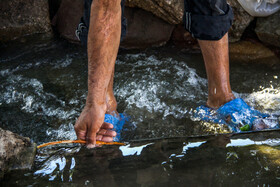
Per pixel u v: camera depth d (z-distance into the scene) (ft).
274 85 8.18
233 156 4.58
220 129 6.82
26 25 10.06
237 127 6.75
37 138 6.75
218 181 4.09
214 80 7.02
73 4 10.36
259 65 9.08
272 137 5.08
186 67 9.14
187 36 10.14
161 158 4.59
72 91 8.19
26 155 4.50
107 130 5.39
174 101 7.80
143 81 8.48
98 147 4.96
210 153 4.68
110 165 4.45
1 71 9.03
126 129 6.91
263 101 7.63
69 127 7.06
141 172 4.28
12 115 7.42
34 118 7.34
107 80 5.10
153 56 9.73
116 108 7.41
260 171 4.26
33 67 9.23
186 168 4.35
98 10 4.76
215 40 6.21
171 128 6.97
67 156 4.68
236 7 9.66
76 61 9.47
